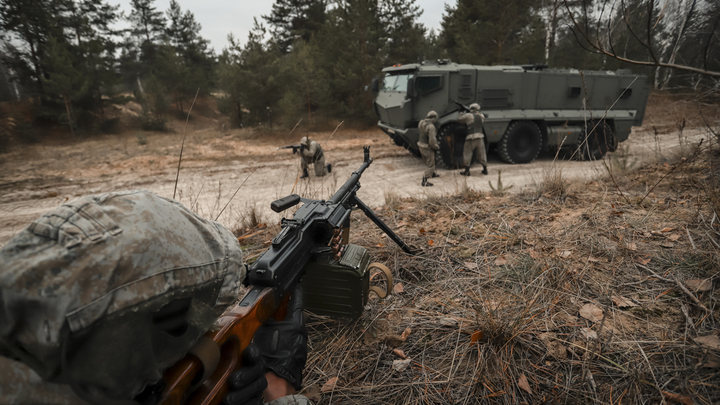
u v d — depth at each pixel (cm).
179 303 66
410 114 799
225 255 79
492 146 903
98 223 57
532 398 148
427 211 402
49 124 2011
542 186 447
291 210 508
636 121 946
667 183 387
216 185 730
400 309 215
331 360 179
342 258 189
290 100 1536
